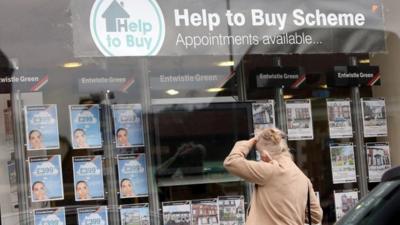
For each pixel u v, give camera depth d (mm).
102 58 7078
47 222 6855
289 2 7648
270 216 5359
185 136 7355
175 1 7301
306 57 7793
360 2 7914
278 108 7664
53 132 6930
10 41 6844
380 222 3656
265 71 7613
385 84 8117
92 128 7051
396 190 3742
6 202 6781
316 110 7844
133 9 7164
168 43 7266
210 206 7367
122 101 7168
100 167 7062
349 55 7980
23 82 6871
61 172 6934
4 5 6828
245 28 7508
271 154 5570
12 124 6832
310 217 5523
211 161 7414
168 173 7277
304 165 7762
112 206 7070
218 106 7477
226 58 7488
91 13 7039
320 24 7742
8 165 6812
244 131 7516
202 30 7371
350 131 7992
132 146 7184
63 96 6984
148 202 7199
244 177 5484
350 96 8016
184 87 7379
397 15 8047
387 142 8133
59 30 6973
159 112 7289
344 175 7930
